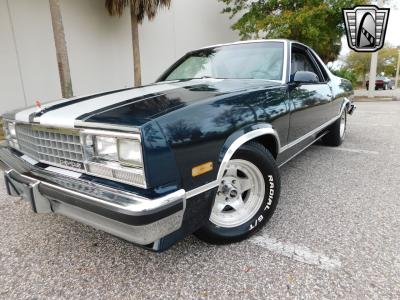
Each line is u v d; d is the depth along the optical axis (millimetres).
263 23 12117
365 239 2066
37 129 1887
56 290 1697
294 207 2592
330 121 3953
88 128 1568
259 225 2146
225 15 12938
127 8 8836
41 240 2219
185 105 1662
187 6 10977
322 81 3648
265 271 1782
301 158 4121
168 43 10391
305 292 1608
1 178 3633
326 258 1876
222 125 1756
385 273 1724
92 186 1570
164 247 1543
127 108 1670
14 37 6672
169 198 1447
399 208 2516
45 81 7289
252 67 2797
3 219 2564
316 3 11961
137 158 1434
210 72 2967
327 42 13156
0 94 6594
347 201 2684
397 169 3521
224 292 1634
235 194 2074
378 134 5586
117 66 8844
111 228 1541
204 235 1952
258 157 2055
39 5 6992
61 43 5867
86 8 7910
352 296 1566
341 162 3879
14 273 1853
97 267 1885
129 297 1625
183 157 1532
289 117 2480
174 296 1619
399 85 46094
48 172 1807
